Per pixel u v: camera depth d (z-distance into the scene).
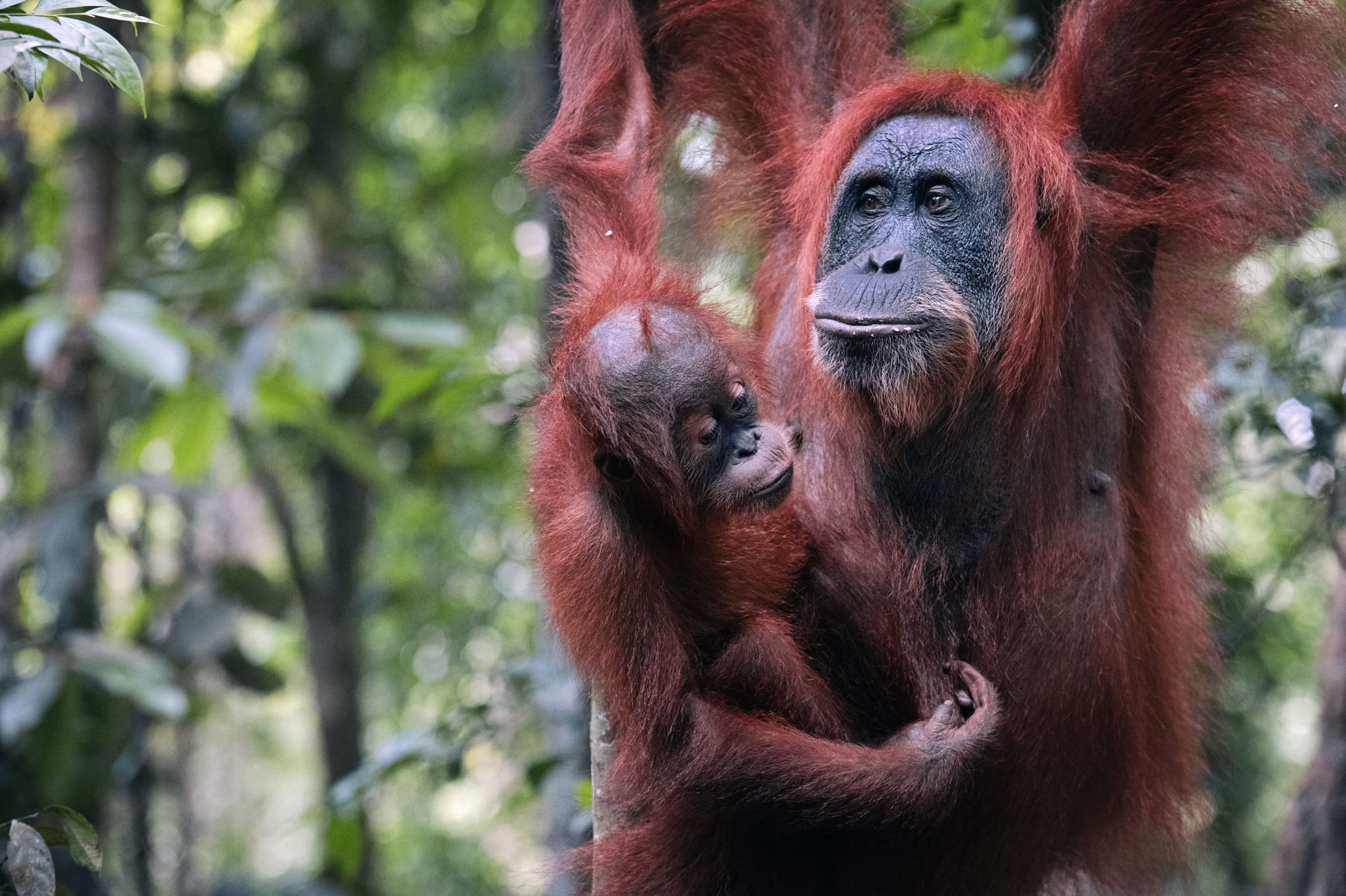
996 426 7.27
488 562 25.77
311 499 28.97
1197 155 7.62
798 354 7.99
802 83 8.95
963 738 6.87
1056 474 7.44
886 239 7.09
